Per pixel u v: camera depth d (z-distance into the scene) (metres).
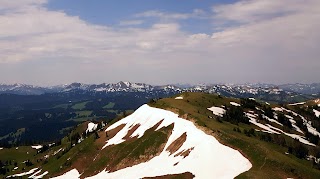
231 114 168.50
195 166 81.44
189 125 111.44
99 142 160.38
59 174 145.50
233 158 80.19
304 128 196.75
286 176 70.62
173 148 105.56
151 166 101.31
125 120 177.88
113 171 118.19
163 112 143.88
